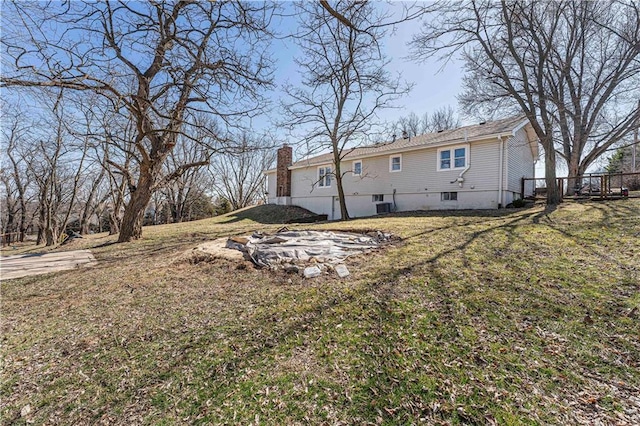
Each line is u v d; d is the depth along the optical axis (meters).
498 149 11.59
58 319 4.02
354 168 17.02
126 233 10.34
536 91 10.21
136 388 2.53
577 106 13.45
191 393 2.42
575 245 5.19
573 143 14.19
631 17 10.43
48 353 3.17
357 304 3.73
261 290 4.52
